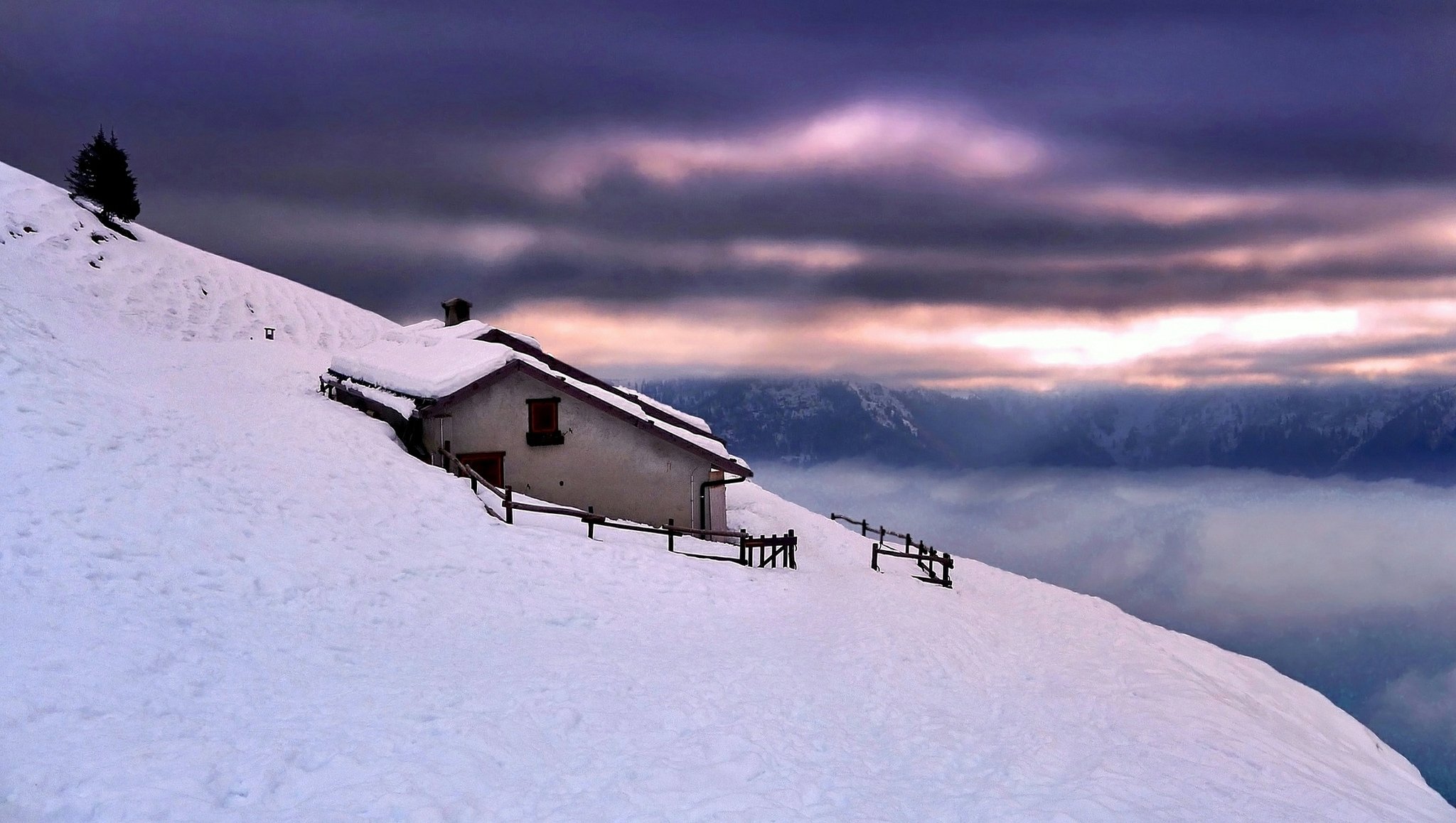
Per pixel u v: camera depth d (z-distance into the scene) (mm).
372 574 21188
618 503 32344
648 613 22344
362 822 11469
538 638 19750
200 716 13883
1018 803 14250
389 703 15117
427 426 31016
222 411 30016
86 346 34844
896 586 29656
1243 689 28719
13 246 65688
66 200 76375
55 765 11797
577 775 13453
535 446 31406
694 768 14180
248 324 72250
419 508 25484
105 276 68562
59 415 23875
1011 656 23625
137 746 12641
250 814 11375
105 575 17812
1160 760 17188
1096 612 33750
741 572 26812
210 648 16312
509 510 26109
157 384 31391
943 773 15344
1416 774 27328
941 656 21922
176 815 11070
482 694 15961
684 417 40344
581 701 16141
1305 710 29031
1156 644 30531
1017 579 39438
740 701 17156
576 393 31750
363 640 18062
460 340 34688
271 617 18188
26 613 15945
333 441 28578
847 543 42094
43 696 13609
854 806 13555
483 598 21328
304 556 21078
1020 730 17969
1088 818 13898
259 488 23781
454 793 12367
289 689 15250
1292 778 17375
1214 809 14984
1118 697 21312
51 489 20312
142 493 21484
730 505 46562
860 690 18781
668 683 17688
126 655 15320
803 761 14961
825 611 24656
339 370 36969
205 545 20203
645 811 12625
